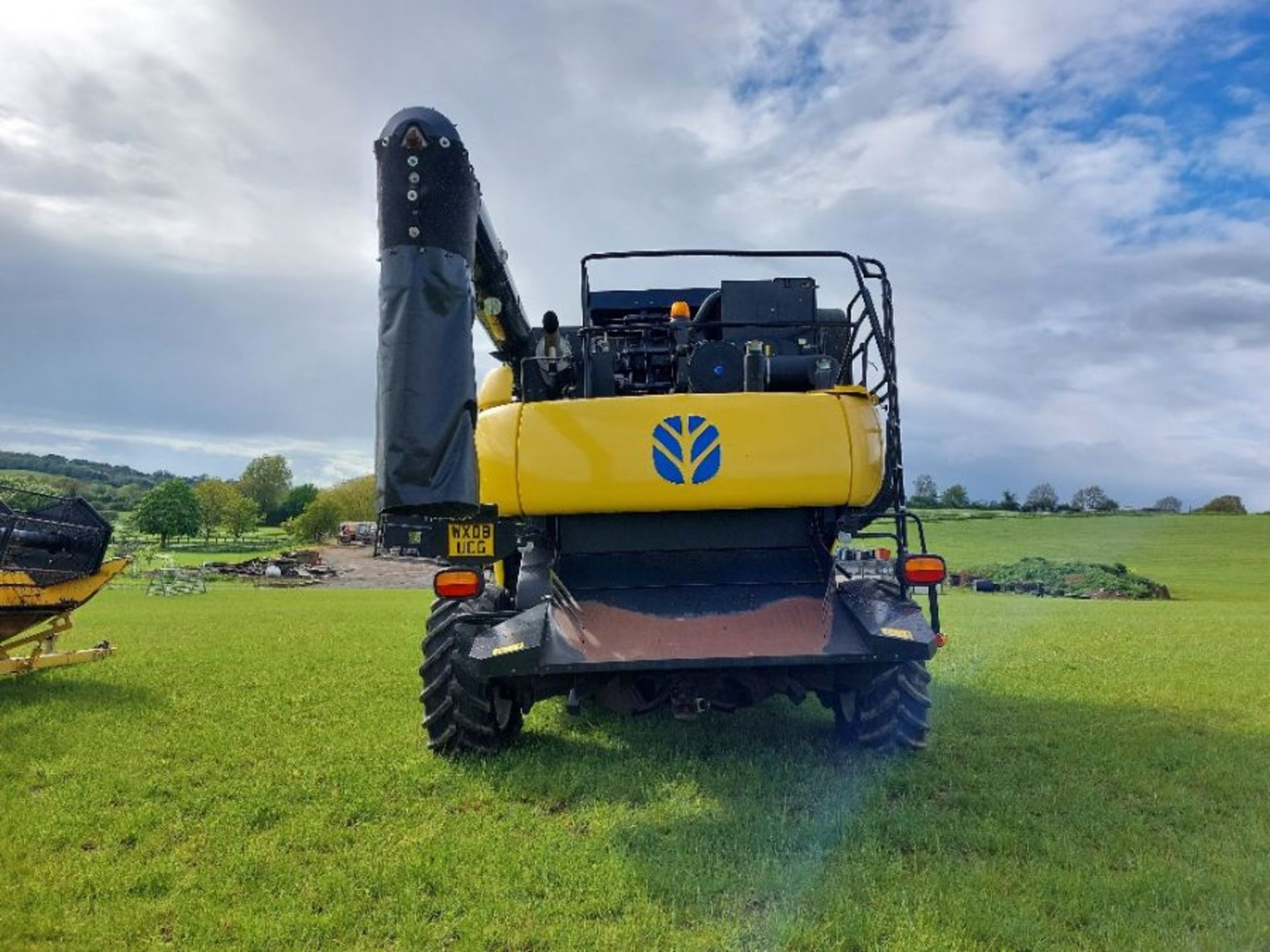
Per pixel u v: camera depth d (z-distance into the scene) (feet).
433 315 13.97
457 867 11.84
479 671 14.53
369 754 17.58
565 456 16.02
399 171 14.12
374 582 145.59
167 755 17.94
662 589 16.42
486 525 16.05
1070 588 105.40
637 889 11.02
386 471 13.66
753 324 18.19
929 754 17.20
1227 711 21.71
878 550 18.40
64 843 13.08
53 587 27.94
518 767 16.43
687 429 15.98
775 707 22.25
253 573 151.84
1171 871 11.39
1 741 19.06
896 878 11.34
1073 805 14.14
